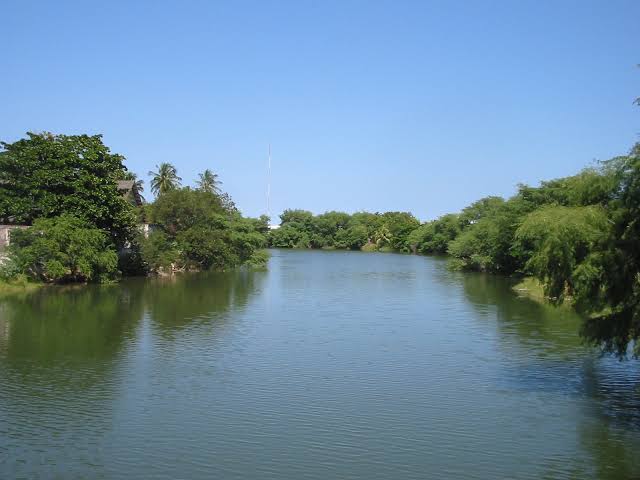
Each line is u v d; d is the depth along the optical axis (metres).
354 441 17.33
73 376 23.48
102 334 31.67
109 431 17.80
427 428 18.36
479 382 23.27
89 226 55.22
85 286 54.47
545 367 25.59
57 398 20.73
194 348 28.70
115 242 61.28
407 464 15.83
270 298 48.56
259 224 117.12
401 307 43.72
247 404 20.42
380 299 48.53
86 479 14.70
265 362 26.16
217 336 31.73
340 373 24.42
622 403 20.75
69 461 15.70
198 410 19.72
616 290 17.92
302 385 22.70
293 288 56.81
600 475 15.28
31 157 54.31
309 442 17.19
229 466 15.58
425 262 108.31
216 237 76.56
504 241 68.75
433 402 20.80
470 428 18.39
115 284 57.47
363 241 175.75
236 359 26.64
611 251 17.73
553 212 21.94
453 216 132.38
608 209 19.34
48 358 26.25
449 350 28.80
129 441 17.05
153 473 15.09
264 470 15.36
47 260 52.19
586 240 19.06
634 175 17.42
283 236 185.50
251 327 34.62
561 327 35.06
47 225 51.94
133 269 66.69
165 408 19.86
